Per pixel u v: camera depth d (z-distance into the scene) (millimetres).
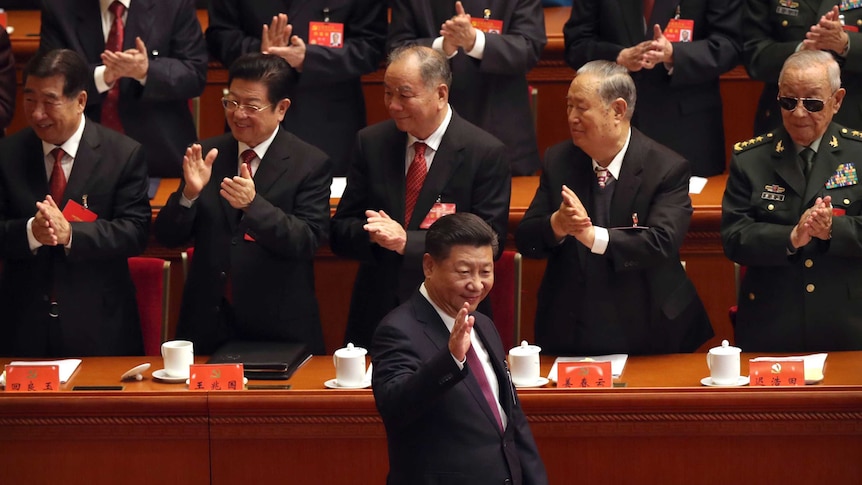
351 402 16312
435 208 18562
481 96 22297
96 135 19016
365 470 16547
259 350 18000
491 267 13516
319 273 22719
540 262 22656
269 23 22562
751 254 17688
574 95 17516
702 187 22328
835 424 16188
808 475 16359
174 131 22719
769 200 17953
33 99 18266
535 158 22906
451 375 12453
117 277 19281
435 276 13516
